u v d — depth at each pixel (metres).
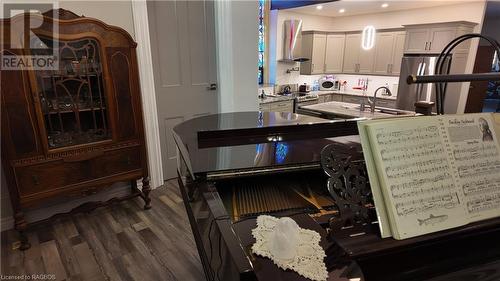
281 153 1.61
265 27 5.38
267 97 5.03
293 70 6.13
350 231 0.94
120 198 2.67
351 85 6.70
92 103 2.32
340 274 0.75
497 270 1.03
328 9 5.64
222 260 0.87
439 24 4.86
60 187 2.21
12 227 2.40
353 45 6.29
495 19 7.00
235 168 1.34
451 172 0.98
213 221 0.99
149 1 2.95
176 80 3.32
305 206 1.39
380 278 0.97
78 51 2.20
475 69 6.41
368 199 1.02
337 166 1.00
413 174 0.94
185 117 3.48
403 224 0.90
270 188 1.57
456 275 1.01
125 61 2.37
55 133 2.18
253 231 0.92
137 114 2.51
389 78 6.03
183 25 3.24
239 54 3.60
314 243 0.87
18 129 1.96
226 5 3.37
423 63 4.86
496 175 1.04
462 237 1.03
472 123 1.05
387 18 5.94
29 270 1.94
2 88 1.87
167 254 2.12
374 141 0.92
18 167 2.00
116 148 2.44
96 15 2.53
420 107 2.18
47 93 2.10
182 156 1.63
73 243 2.23
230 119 2.57
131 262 2.03
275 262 0.77
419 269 1.02
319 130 2.27
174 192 3.11
